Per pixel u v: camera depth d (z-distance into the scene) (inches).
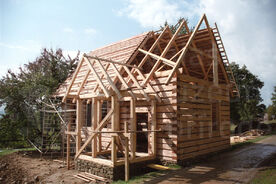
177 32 395.2
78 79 532.1
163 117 339.0
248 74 1179.9
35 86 591.5
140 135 509.4
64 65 784.9
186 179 257.0
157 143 343.3
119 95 286.7
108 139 425.4
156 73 353.1
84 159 322.7
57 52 786.8
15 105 576.4
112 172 273.1
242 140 628.4
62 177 302.8
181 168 311.6
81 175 302.5
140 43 440.8
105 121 304.0
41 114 581.3
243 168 304.7
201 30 422.3
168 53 495.5
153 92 350.9
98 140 372.5
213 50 430.3
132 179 269.1
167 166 324.8
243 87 1165.7
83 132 498.0
